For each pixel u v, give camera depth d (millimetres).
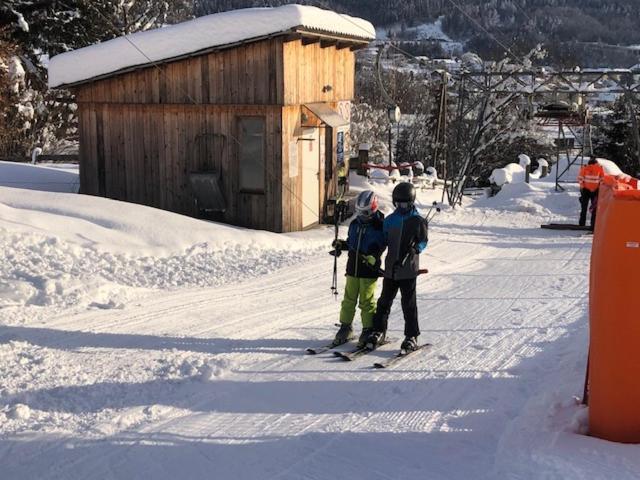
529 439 4828
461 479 4355
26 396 5809
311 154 16422
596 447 4551
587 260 13516
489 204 24344
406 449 4863
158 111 16016
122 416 5453
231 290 9891
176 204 16234
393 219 7074
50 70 16531
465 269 12414
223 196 15672
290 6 14305
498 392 5996
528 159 29672
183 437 5125
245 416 5520
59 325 7754
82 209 13031
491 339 7641
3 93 26938
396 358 6867
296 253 12922
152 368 6500
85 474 4602
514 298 9859
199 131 15703
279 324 8164
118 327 7773
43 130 30531
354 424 5340
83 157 16938
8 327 7582
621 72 23094
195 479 4508
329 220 17281
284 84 14766
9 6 28938
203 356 6867
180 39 15180
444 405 5719
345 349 7238
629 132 42969
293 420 5434
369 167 23641
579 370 6418
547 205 23094
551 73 23625
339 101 17906
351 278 7270
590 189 18000
